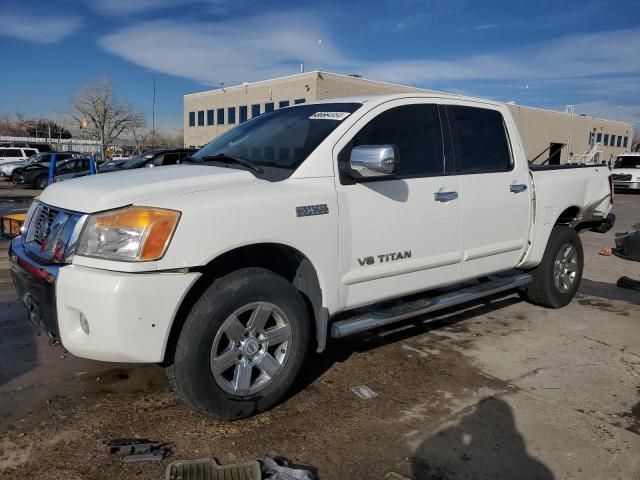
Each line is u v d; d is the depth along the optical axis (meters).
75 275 2.81
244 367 3.16
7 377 3.76
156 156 14.61
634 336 4.93
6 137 72.69
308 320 3.42
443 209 4.13
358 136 3.71
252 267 3.26
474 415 3.40
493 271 4.76
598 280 7.28
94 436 3.05
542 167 5.53
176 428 3.15
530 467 2.88
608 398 3.68
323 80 41.34
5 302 5.41
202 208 2.92
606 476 2.82
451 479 2.76
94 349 2.82
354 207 3.58
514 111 51.56
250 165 3.53
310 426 3.22
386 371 4.04
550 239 5.48
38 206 3.38
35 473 2.71
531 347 4.59
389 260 3.82
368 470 2.81
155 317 2.81
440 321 5.25
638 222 14.82
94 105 56.69
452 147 4.32
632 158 26.64
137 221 2.81
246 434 3.12
